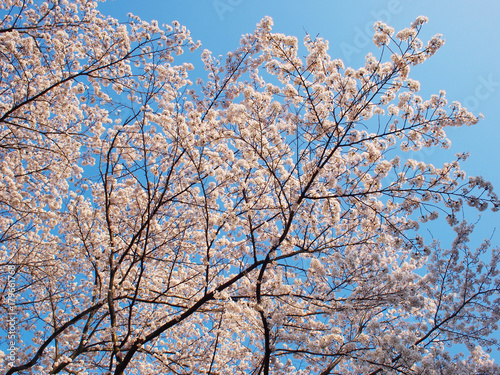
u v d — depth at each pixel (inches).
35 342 323.3
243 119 247.1
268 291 256.7
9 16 296.2
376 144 260.1
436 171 240.2
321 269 225.9
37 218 320.2
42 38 297.7
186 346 304.2
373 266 247.6
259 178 279.1
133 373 354.3
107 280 346.0
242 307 239.1
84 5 324.2
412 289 239.9
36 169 338.0
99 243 315.6
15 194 294.5
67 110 337.1
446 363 233.5
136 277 327.6
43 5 312.7
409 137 250.5
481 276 291.1
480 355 290.7
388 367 208.5
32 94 293.7
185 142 256.7
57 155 327.0
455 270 294.5
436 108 244.4
